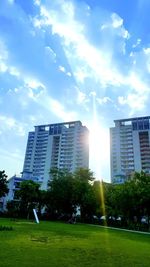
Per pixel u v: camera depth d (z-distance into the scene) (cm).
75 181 7531
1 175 6962
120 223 5919
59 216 7894
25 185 7688
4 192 7031
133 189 4631
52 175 8144
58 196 7506
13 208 7869
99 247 1850
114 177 11344
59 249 1625
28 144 16088
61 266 1138
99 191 6819
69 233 2895
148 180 4725
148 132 13225
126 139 13625
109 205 6612
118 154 13562
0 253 1353
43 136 15862
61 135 15450
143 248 1941
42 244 1814
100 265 1220
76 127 15288
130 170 12888
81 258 1366
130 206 4756
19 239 2005
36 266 1098
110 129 14438
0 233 2377
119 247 1920
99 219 6888
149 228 4525
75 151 14775
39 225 4116
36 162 15250
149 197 4303
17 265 1093
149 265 1283
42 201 8031
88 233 3111
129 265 1259
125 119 14212
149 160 12719
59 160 14900
